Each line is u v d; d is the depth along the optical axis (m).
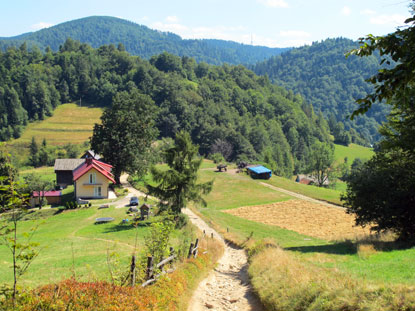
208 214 57.88
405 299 10.42
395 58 8.09
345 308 11.40
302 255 24.16
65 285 11.56
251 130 172.62
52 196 62.88
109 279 14.09
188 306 14.63
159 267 16.03
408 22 7.84
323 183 126.25
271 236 44.16
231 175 97.38
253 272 20.44
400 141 25.95
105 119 72.62
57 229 43.91
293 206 69.00
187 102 183.25
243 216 60.44
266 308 14.79
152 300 12.36
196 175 40.41
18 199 8.69
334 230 49.41
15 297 9.46
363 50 8.41
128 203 60.00
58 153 135.50
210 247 29.45
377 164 30.34
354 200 29.83
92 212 54.00
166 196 39.31
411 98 21.36
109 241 34.34
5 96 175.88
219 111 185.12
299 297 13.48
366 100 8.30
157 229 16.69
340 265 18.22
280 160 157.88
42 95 189.12
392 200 27.03
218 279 20.84
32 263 24.06
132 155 71.06
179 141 40.03
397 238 26.89
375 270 15.90
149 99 76.69
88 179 65.94
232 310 15.02
